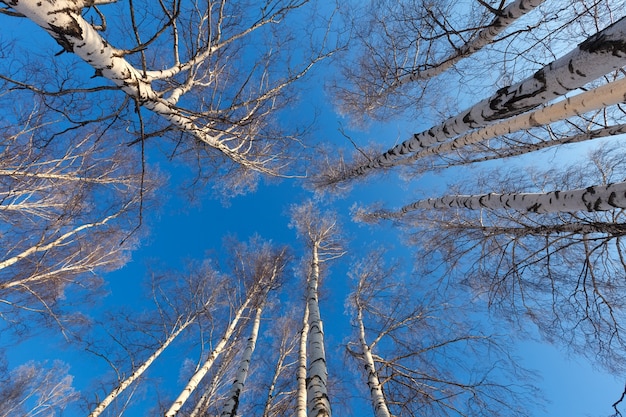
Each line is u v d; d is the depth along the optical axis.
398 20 4.81
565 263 4.71
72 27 1.51
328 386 7.28
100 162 7.11
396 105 6.62
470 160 6.43
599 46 1.63
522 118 3.81
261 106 5.02
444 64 4.50
